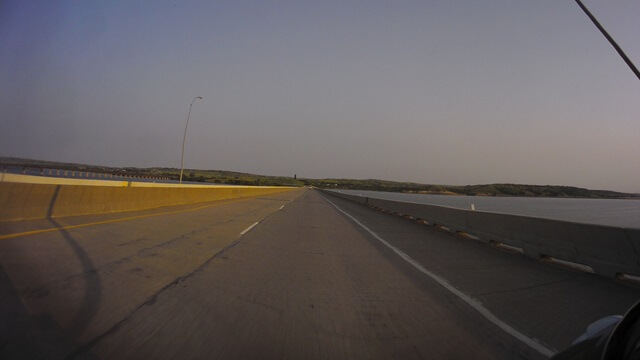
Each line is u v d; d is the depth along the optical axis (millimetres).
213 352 4426
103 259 8430
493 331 5508
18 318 4965
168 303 5969
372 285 7961
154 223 15305
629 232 8750
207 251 10492
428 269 9812
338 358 4477
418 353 4699
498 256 12008
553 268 10227
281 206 33906
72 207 15547
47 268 7352
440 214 20172
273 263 9602
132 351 4320
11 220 12617
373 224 21766
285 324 5465
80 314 5246
